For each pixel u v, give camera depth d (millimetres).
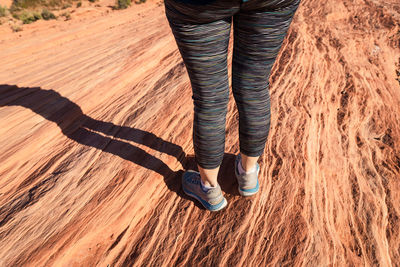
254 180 1717
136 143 2355
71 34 7016
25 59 4996
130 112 2873
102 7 13961
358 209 1844
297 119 2719
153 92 3258
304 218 1704
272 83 3438
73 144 2430
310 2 7742
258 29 1074
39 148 2408
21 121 2748
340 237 1634
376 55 5062
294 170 2062
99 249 1594
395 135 2818
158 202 1877
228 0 908
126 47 4980
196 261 1506
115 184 1940
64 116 2822
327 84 3645
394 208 1875
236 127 2553
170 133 2473
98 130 2604
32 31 8375
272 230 1638
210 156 1391
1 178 2094
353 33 5844
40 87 3523
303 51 4383
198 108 1274
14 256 1488
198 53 1073
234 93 1348
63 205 1798
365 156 2398
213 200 1649
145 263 1516
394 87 4086
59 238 1577
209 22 992
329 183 2045
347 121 2928
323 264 1460
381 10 7449
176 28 1027
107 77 3666
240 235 1616
